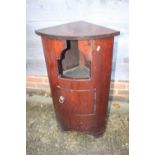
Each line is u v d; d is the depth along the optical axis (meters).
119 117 1.71
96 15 1.63
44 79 1.93
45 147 1.51
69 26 1.43
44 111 1.82
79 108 1.38
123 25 1.63
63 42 1.23
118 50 1.71
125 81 1.79
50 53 1.30
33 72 1.92
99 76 1.31
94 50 1.22
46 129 1.64
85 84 1.31
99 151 1.46
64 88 1.35
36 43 1.81
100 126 1.50
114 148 1.47
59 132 1.61
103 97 1.40
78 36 1.17
